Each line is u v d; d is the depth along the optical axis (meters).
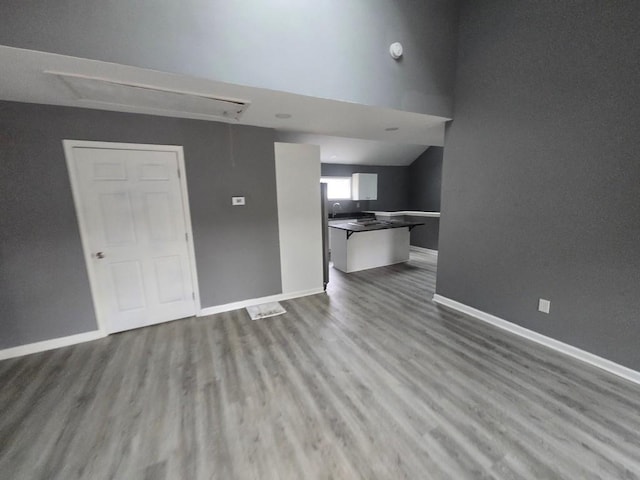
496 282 2.83
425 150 7.84
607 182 2.00
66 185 2.52
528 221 2.50
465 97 2.89
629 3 1.80
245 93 2.16
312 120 3.03
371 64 2.45
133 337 2.78
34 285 2.49
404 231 5.76
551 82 2.23
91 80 1.89
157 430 1.66
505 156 2.61
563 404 1.79
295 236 3.73
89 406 1.86
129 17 1.66
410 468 1.38
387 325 2.95
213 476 1.37
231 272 3.38
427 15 2.69
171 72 1.79
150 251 2.94
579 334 2.25
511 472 1.35
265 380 2.09
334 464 1.42
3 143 2.28
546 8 2.20
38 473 1.41
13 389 2.04
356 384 2.03
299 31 2.13
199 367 2.28
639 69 1.80
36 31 1.49
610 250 2.03
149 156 2.81
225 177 3.19
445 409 1.77
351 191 7.75
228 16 1.91
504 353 2.38
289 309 3.42
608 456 1.43
